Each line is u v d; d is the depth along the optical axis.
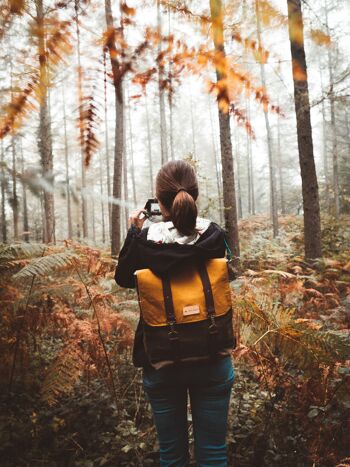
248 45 0.48
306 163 5.56
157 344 1.30
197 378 1.37
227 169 6.74
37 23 0.41
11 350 2.56
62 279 2.81
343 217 14.89
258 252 7.95
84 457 2.19
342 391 1.92
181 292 1.31
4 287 2.60
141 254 1.35
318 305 3.49
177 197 1.32
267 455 2.07
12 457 2.16
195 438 1.48
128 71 0.47
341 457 1.82
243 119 0.56
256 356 2.05
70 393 2.67
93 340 2.34
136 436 2.27
